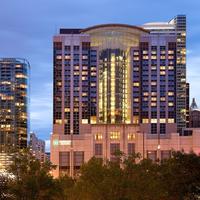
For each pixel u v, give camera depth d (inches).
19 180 5147.6
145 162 5620.1
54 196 5265.8
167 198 5216.5
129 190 4534.9
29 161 5354.3
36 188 5113.2
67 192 4906.5
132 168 5083.7
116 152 6097.4
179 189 5413.4
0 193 5019.7
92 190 4530.0
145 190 4621.1
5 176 5856.3
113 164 5132.9
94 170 4857.3
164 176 5447.8
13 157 5462.6
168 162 5718.5
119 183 4520.2
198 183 5497.1
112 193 4488.2
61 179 5969.5
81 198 4613.7
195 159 5615.2
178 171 5487.2
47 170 5585.6
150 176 5036.9
